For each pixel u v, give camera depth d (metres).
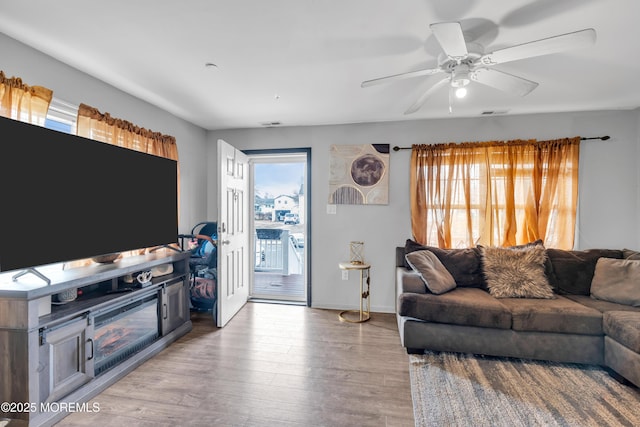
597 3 1.56
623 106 3.16
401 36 1.90
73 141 2.10
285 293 4.52
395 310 3.73
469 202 3.47
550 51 1.61
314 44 2.00
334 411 1.89
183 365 2.44
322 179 3.91
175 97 2.94
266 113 3.43
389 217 3.76
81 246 2.14
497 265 2.99
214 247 3.71
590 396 2.03
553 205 3.33
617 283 2.65
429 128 3.66
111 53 2.12
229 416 1.84
